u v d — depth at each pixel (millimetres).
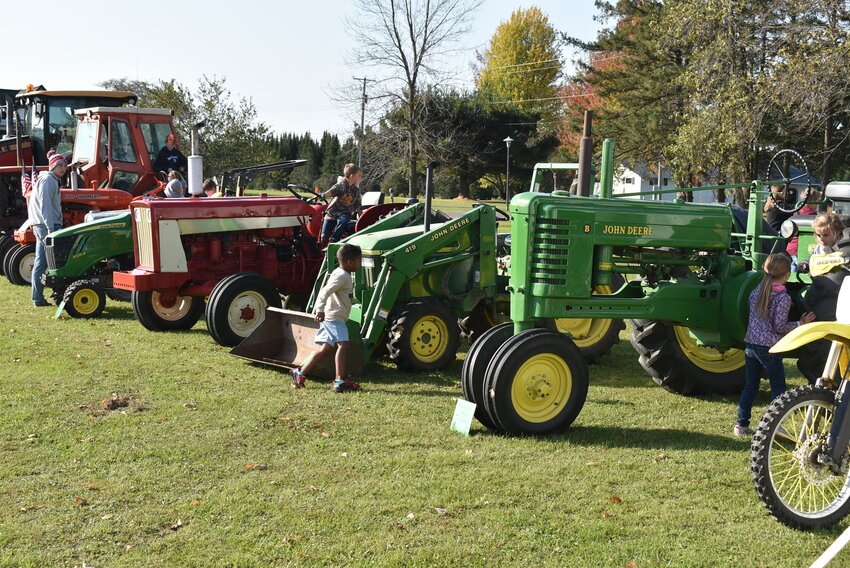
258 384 6387
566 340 5176
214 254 8781
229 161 23844
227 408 5641
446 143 35875
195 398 5891
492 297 7457
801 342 3674
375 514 3844
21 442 4805
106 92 14359
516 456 4730
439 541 3566
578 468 4535
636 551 3504
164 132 12695
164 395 5965
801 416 4039
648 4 30469
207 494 4055
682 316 5531
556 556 3449
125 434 4988
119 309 10367
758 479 3824
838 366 4164
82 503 3918
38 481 4195
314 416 5496
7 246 13117
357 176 8891
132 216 8664
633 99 30172
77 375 6527
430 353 7039
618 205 5254
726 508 4020
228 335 7824
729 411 5922
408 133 32938
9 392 5938
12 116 14703
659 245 5355
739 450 4941
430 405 5863
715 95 21359
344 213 8844
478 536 3627
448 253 7238
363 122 33312
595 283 5258
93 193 11477
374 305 6824
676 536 3678
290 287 9234
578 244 5121
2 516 3754
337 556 3410
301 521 3750
